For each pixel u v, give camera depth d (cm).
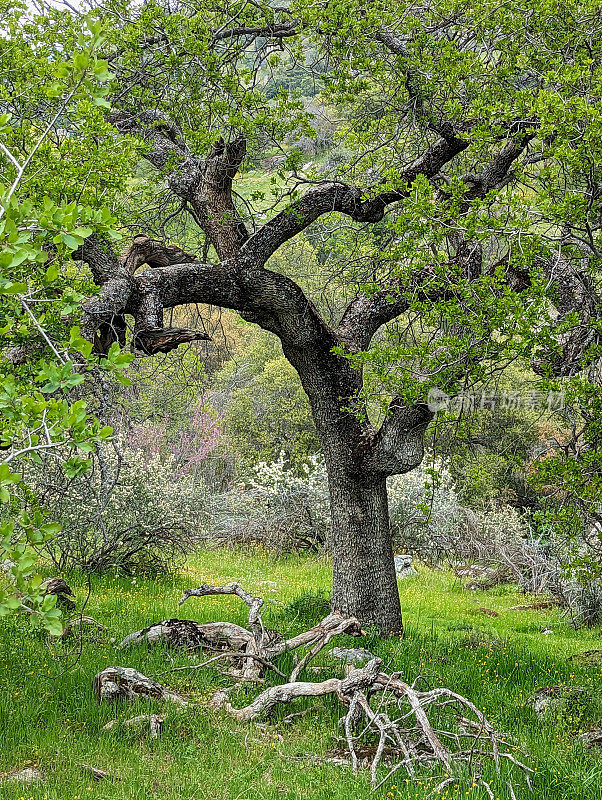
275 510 2214
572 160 683
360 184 1149
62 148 747
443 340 784
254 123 952
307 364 1177
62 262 672
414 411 1138
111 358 370
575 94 749
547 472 758
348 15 949
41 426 355
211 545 2188
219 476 3142
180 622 993
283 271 2445
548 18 864
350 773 659
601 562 809
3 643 911
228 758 673
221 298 1043
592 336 786
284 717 795
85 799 574
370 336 1197
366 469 1184
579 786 639
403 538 2264
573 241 775
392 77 1091
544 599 1831
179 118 1011
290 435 3002
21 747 656
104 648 960
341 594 1206
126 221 1066
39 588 338
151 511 1581
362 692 764
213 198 1119
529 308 720
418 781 635
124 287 907
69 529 1465
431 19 1016
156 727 714
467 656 1093
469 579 2075
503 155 1123
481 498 2452
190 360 1111
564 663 1082
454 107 966
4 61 796
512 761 664
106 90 368
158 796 591
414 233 793
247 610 1319
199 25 958
